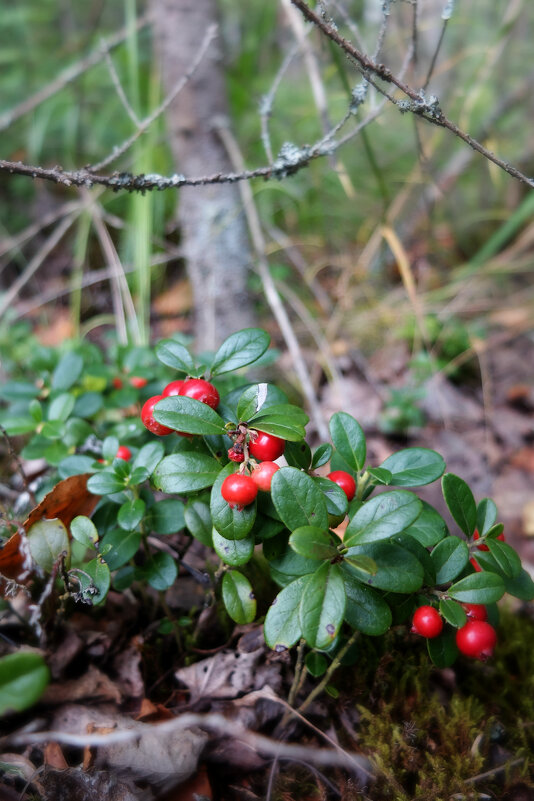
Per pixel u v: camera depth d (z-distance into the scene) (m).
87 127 0.61
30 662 0.19
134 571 0.23
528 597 0.21
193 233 0.44
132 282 0.51
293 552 0.19
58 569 0.21
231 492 0.18
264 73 0.61
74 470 0.23
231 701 0.23
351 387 0.45
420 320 0.45
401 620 0.20
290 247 0.55
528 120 0.62
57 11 0.71
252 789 0.21
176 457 0.20
